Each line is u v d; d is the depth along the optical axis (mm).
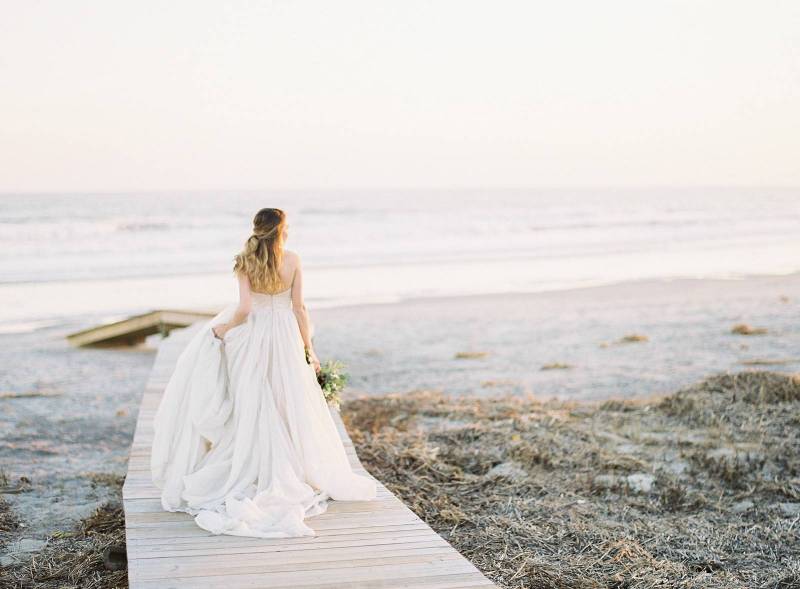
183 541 4816
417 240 43844
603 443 8664
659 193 88938
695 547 6109
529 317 19016
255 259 5238
